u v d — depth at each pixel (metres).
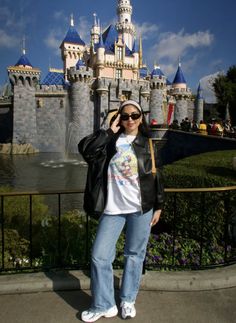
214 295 3.70
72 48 81.19
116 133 3.27
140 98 62.53
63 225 6.55
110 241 3.20
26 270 4.60
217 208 6.18
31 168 38.16
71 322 3.19
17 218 7.99
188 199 6.73
